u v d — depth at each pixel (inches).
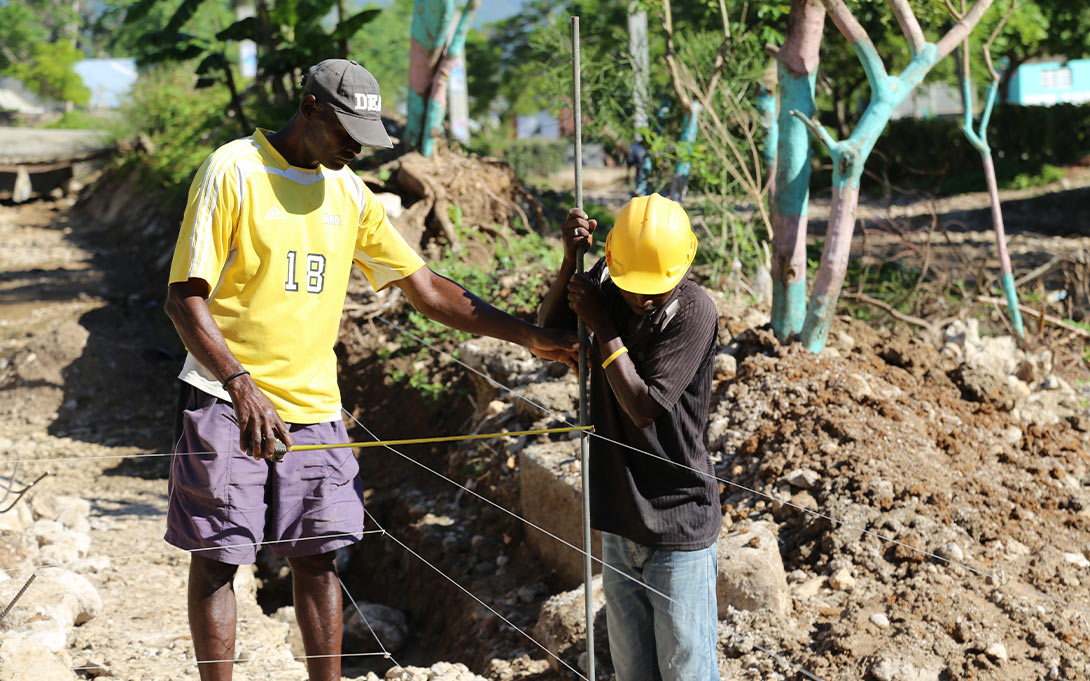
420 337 335.9
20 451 328.2
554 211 588.4
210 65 682.8
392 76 1280.8
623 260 118.8
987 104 329.7
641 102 438.3
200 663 122.6
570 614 175.9
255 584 228.5
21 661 137.6
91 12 2162.9
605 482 125.3
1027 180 965.8
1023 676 148.9
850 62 892.0
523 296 341.1
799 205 244.1
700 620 122.1
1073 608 163.0
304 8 613.9
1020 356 278.2
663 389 116.6
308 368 124.3
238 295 120.0
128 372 406.9
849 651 155.6
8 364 410.6
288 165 121.2
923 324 313.6
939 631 158.4
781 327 248.4
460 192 423.2
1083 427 236.5
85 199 953.5
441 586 237.1
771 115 399.5
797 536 188.5
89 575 205.3
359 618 228.1
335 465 126.8
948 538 180.5
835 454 200.5
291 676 165.8
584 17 585.9
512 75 1306.6
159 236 721.0
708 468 124.6
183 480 120.6
